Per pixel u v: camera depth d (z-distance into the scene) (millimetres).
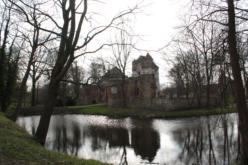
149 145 15719
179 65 39875
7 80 24547
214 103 35594
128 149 14883
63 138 18594
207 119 24750
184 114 30734
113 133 20516
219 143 15016
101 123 27344
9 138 8586
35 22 10203
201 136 17234
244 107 7977
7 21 17688
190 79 40406
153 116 30734
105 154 13773
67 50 10492
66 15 10742
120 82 43094
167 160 12352
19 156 6516
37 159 6680
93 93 59688
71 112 44000
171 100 35031
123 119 30250
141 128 22484
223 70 10094
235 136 16531
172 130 20484
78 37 10609
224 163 11250
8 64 24453
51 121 31125
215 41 9453
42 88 60062
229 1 8086
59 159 7336
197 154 13047
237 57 8062
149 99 37969
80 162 7637
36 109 42062
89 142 17078
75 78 27016
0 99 24016
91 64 14367
